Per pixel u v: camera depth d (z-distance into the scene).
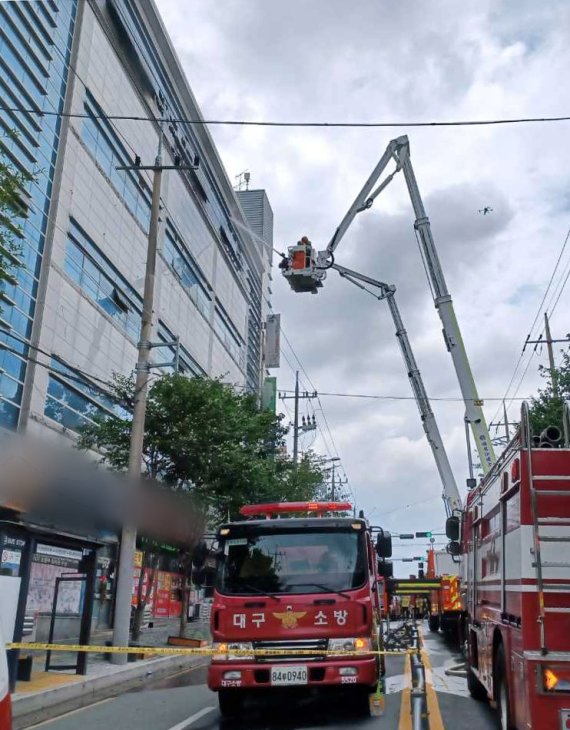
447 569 25.98
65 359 22.81
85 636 12.98
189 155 38.50
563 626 5.92
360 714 9.43
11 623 10.69
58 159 23.23
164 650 9.71
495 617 7.69
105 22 27.48
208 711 10.05
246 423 21.64
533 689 5.81
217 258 44.56
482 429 17.48
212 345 42.69
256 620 9.26
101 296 26.30
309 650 9.03
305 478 33.31
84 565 13.38
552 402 20.83
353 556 9.70
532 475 6.32
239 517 21.88
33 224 21.55
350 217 19.25
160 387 20.38
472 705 10.05
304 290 19.22
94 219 25.66
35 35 21.89
